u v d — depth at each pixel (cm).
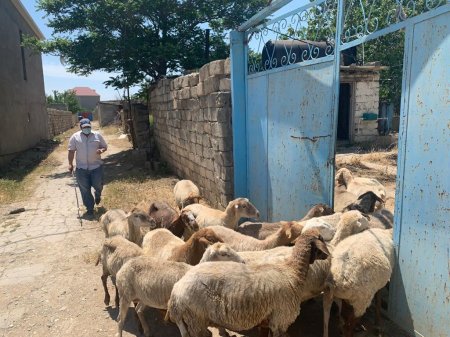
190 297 364
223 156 852
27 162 1906
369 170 1235
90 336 461
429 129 367
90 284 589
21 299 549
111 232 646
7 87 1925
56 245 755
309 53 600
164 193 1127
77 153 930
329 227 474
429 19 359
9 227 885
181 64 1828
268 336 403
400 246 413
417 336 398
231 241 540
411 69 384
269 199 734
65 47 1697
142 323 454
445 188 353
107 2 1580
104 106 5053
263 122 730
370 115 1722
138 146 1853
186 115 1169
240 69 802
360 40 459
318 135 557
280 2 602
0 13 1889
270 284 363
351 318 410
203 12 1781
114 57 1759
